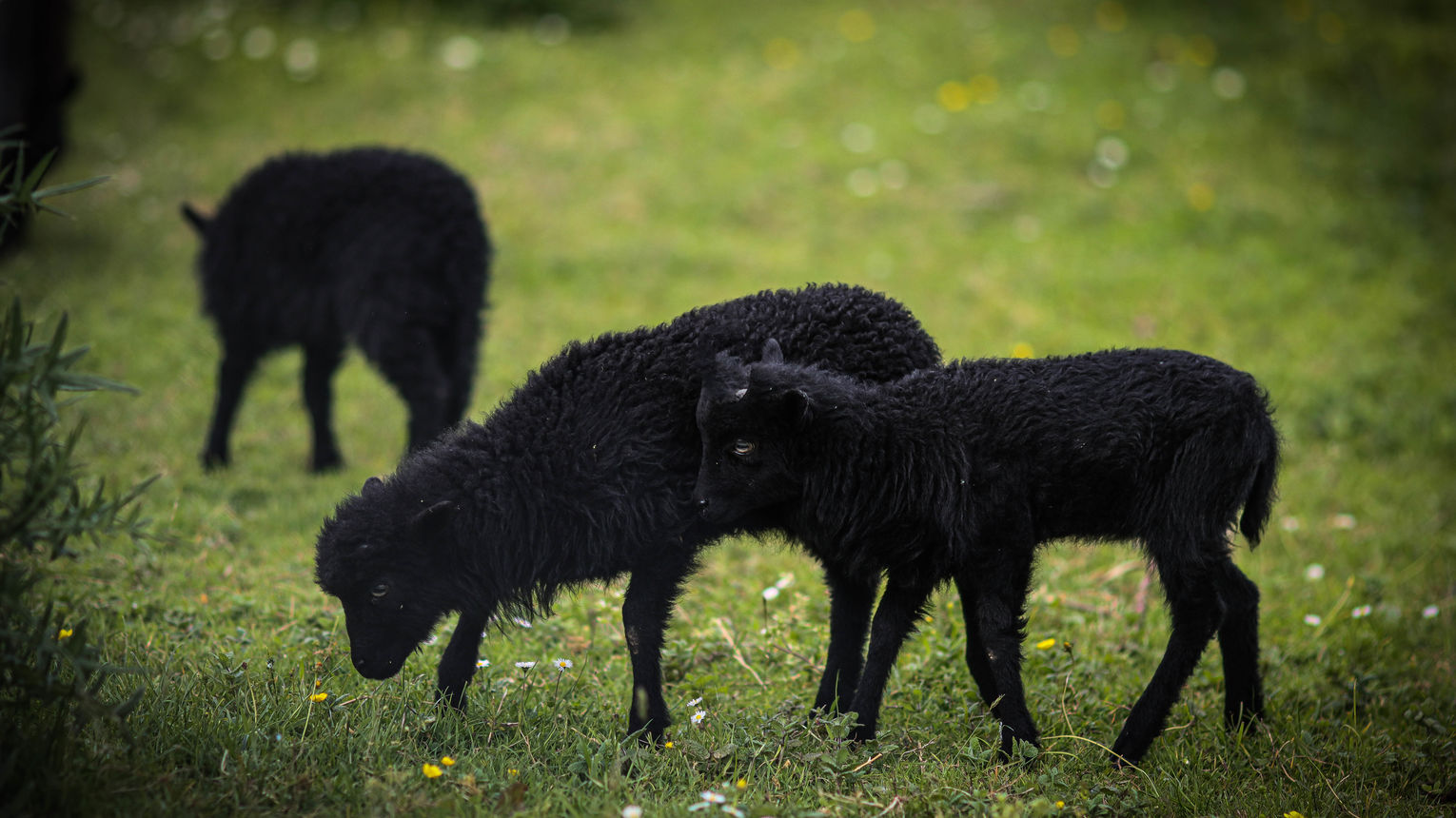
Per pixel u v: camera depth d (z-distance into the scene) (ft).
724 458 24.43
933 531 24.57
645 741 24.22
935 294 58.75
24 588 18.75
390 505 24.09
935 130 74.64
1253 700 26.86
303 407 47.60
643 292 57.88
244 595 31.45
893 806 21.38
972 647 26.48
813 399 24.57
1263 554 39.60
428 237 38.83
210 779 20.61
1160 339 55.52
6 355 18.47
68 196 63.93
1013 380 24.99
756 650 30.01
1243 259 63.82
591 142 72.08
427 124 72.28
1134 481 24.36
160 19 83.97
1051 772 22.84
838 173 70.79
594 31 85.61
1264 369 53.16
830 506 24.95
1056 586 35.70
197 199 63.98
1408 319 58.85
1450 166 73.67
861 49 83.51
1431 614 33.45
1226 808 22.86
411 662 27.48
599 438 24.61
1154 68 82.33
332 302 39.75
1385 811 23.22
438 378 38.78
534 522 24.48
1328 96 80.79
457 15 85.56
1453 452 48.49
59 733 19.90
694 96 77.71
